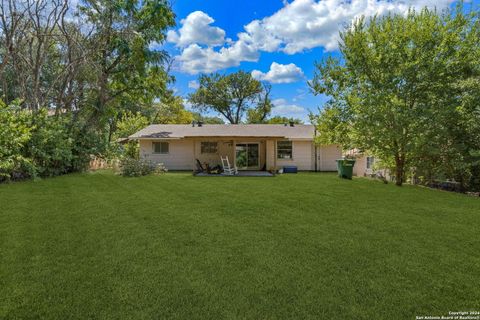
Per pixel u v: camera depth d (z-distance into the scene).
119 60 14.88
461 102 9.48
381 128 10.48
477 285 3.01
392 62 10.70
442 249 4.03
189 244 4.21
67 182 10.80
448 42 9.97
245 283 3.04
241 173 16.77
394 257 3.74
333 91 12.84
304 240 4.39
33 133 11.34
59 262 3.55
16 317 2.45
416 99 10.64
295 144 19.69
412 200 7.71
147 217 5.75
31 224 5.17
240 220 5.55
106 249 4.00
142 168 14.38
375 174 14.38
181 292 2.86
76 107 15.34
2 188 9.17
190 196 8.23
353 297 2.78
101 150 14.91
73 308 2.59
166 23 15.38
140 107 28.72
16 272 3.27
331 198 7.98
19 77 13.49
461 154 9.55
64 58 14.69
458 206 6.93
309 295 2.81
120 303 2.67
